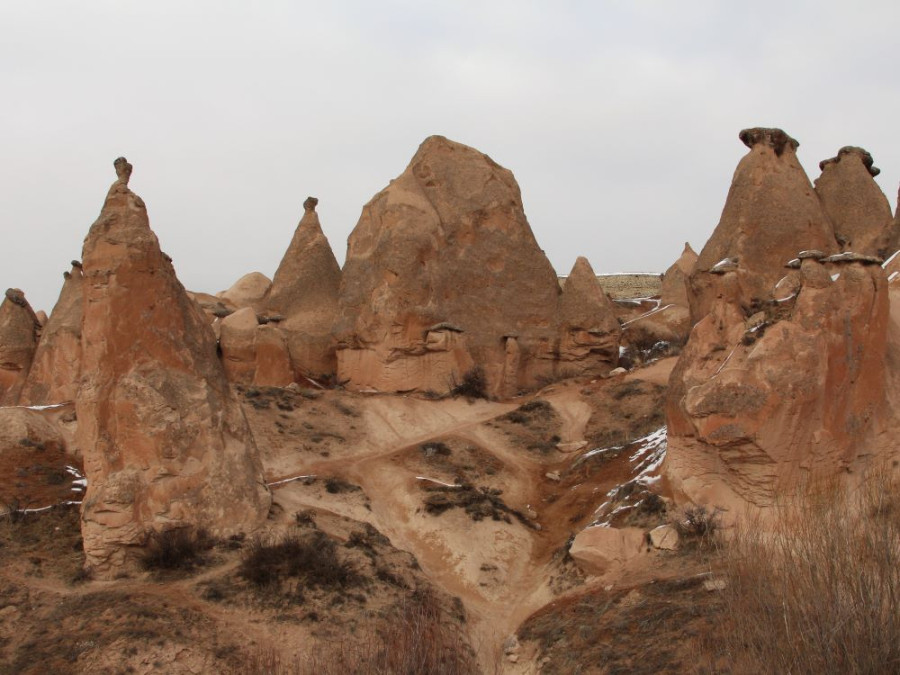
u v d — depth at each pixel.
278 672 17.48
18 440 27.11
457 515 24.95
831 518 14.97
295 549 21.22
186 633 18.33
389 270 38.44
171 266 24.20
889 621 12.13
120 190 23.12
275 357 37.38
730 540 18.55
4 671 17.48
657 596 18.69
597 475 27.33
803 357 20.41
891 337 22.47
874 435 21.11
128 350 22.31
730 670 13.84
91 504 21.05
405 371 37.72
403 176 42.03
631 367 43.25
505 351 40.34
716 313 23.64
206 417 22.91
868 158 35.97
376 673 15.84
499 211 43.22
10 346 38.44
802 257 21.41
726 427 20.34
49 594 19.98
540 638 19.39
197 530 21.70
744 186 33.44
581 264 44.12
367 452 30.81
